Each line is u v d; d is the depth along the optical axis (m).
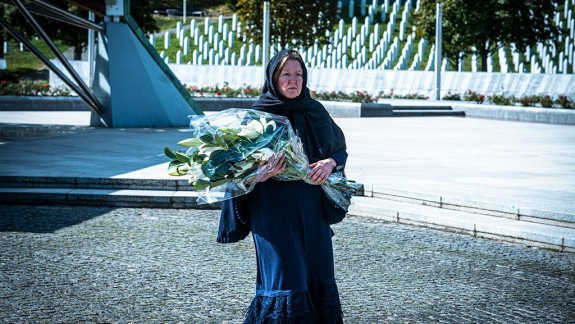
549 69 49.41
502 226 7.73
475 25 41.34
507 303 5.45
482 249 7.29
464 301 5.48
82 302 5.29
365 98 29.36
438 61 32.19
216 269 6.32
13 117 21.78
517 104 29.38
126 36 18.42
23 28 44.75
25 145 14.10
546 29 44.47
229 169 3.62
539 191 9.44
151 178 9.72
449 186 9.75
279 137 3.65
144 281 5.89
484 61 43.16
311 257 3.84
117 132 17.06
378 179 10.29
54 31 45.12
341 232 7.97
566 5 64.62
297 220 3.80
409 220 8.52
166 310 5.14
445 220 8.18
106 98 18.47
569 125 23.86
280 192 3.80
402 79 35.44
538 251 7.26
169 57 54.12
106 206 9.36
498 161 12.95
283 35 42.16
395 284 5.93
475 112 27.58
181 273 6.16
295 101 3.79
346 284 5.90
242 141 3.62
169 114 18.81
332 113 27.36
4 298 5.35
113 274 6.08
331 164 3.82
